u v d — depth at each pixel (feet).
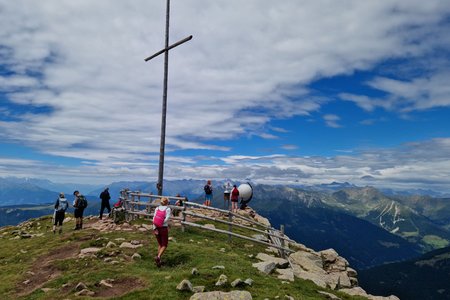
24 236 94.53
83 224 105.70
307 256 86.33
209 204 132.36
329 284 68.23
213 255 64.75
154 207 103.24
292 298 46.73
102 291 48.01
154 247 68.08
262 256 73.20
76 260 62.34
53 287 51.67
